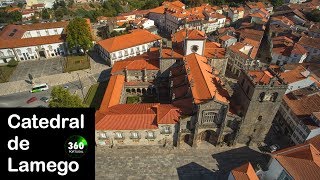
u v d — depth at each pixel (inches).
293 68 4515.3
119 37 5364.2
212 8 7859.3
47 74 5029.5
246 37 5851.4
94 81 4773.6
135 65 4227.4
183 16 6673.2
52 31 6289.4
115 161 3154.5
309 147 2517.2
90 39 5556.1
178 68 4106.8
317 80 4232.3
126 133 3201.3
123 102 4082.2
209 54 4269.2
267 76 2994.6
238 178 2391.7
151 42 5497.1
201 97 3065.9
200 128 3164.4
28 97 4365.2
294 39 5836.6
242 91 3169.3
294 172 2354.8
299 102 3585.1
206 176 2994.6
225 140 3395.7
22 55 5467.5
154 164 3117.6
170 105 3366.1
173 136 3260.3
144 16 7746.1
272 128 3740.2
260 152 3307.1
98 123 3161.9
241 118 3085.6
